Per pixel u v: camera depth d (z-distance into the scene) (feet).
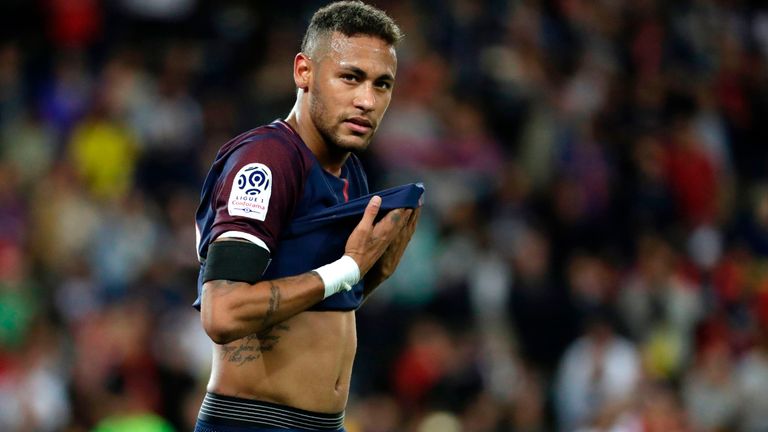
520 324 131.34
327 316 47.21
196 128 160.76
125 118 156.97
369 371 128.67
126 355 115.24
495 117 166.50
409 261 136.05
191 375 120.98
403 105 158.10
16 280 127.85
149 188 151.23
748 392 129.90
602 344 126.00
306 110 47.62
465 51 172.04
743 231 163.43
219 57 171.83
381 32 46.91
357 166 51.29
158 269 130.82
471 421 121.39
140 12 176.76
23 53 168.14
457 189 150.61
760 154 188.85
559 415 127.24
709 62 196.03
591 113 173.88
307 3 180.96
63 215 139.33
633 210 161.17
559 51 182.70
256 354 46.21
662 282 140.77
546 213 151.43
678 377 132.36
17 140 153.28
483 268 135.54
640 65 189.57
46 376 116.57
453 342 129.18
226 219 44.57
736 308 148.15
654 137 173.58
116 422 104.22
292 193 45.93
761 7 210.38
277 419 46.11
